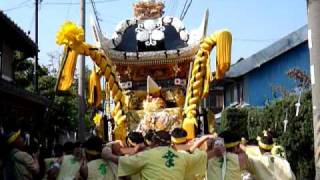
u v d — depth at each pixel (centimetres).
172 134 789
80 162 862
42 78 2794
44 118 2175
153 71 1333
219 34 1138
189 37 1305
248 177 874
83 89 1939
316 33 845
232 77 2916
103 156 761
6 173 916
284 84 2773
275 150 891
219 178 777
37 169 920
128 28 1341
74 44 1148
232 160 785
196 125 1152
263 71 2836
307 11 865
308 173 1554
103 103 1320
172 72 1324
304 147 1560
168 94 1292
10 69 2147
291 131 1570
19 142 938
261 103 2812
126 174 724
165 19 1331
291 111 1584
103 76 1227
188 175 744
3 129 1444
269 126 1792
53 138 2277
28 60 2797
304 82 2056
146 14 1347
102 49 1245
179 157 718
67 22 1154
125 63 1294
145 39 1315
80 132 1914
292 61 2784
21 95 1650
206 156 757
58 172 866
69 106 2675
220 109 3406
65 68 1169
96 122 1273
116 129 1198
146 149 754
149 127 1173
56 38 1155
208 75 1175
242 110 2350
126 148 891
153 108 1214
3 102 1622
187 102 1195
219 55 1137
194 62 1201
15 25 1833
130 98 1287
